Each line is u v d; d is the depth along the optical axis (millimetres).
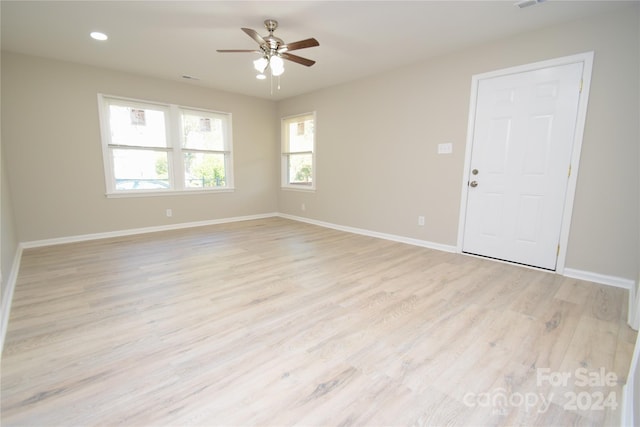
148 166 4867
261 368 1628
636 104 2545
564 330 2000
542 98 3012
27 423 1271
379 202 4617
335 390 1472
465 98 3541
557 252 3041
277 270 3148
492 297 2504
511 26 2934
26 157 3844
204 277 2939
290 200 6246
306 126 5785
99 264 3303
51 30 3076
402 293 2586
